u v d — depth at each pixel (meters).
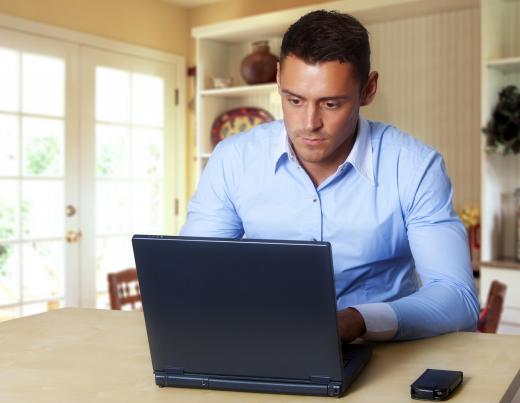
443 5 3.48
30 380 1.05
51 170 4.11
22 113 3.93
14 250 3.92
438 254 1.36
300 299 0.93
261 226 1.57
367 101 1.35
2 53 3.81
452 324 1.26
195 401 0.96
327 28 1.17
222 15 4.84
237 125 4.31
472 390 0.96
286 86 1.21
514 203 3.40
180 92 4.98
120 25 4.51
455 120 3.62
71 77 4.18
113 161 4.51
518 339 1.23
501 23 3.36
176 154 4.98
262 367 0.98
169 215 4.94
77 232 4.24
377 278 1.56
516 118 3.08
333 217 1.50
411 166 1.44
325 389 0.96
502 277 3.10
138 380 1.05
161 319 1.00
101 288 4.45
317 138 1.22
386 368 1.08
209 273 0.96
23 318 1.49
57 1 4.09
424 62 3.71
